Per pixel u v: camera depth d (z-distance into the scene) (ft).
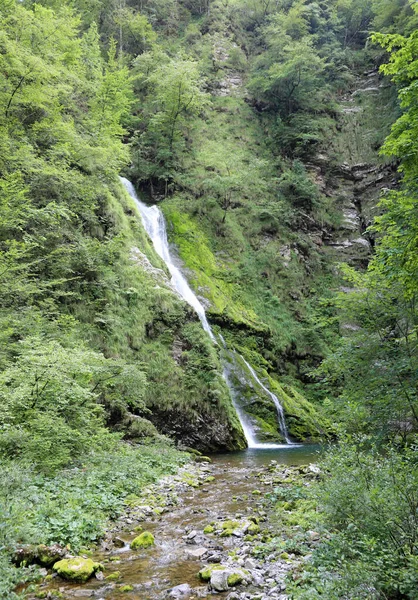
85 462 31.86
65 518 20.85
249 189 113.91
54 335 41.52
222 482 34.76
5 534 17.28
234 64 147.54
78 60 80.48
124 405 46.96
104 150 64.13
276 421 68.13
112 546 20.11
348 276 35.35
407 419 29.48
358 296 32.32
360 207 124.06
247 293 93.76
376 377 29.84
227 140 125.39
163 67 108.68
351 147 132.26
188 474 37.09
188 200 102.47
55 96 59.26
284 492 28.04
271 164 123.95
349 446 21.53
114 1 141.08
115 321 54.49
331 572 14.34
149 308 61.41
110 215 67.36
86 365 34.73
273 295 97.81
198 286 83.10
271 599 13.96
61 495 23.86
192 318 66.85
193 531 21.57
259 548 18.52
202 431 55.36
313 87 137.69
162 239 90.43
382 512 14.24
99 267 56.85
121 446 40.24
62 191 56.90
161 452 42.80
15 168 49.80
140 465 34.71
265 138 131.34
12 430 26.78
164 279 68.74
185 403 55.47
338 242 116.98
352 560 13.97
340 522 16.79
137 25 131.85
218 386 60.34
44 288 45.65
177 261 87.40
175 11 157.48
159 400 53.62
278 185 118.52
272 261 104.22
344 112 138.62
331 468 19.49
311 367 89.61
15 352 37.04
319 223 117.50
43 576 16.47
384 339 31.27
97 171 67.62
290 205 116.57
